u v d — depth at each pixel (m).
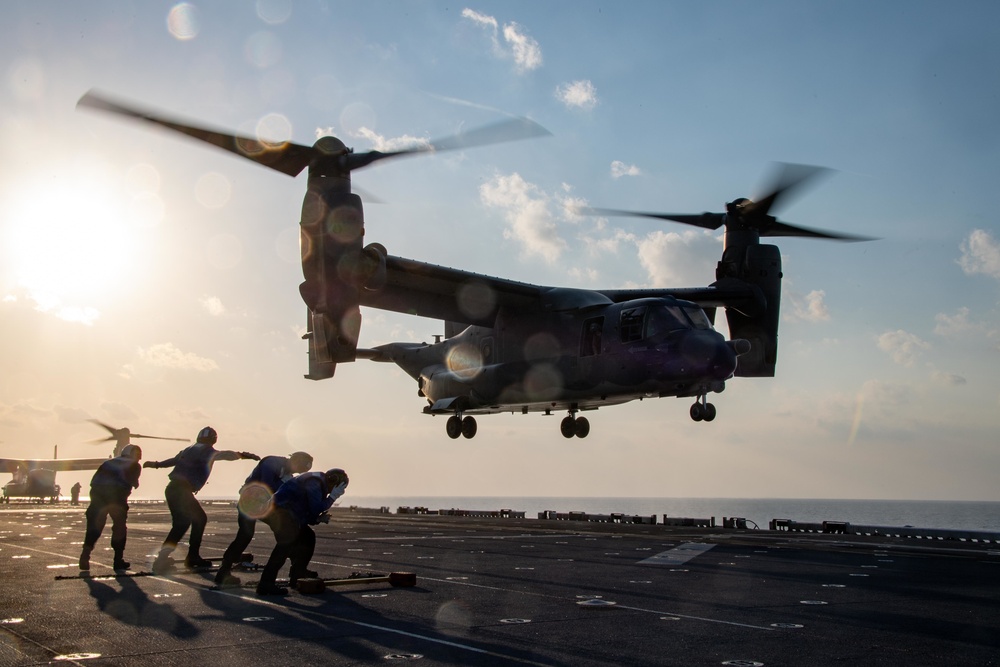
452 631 7.50
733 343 22.27
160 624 7.76
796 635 7.42
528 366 25.67
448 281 24.06
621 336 22.91
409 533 21.98
